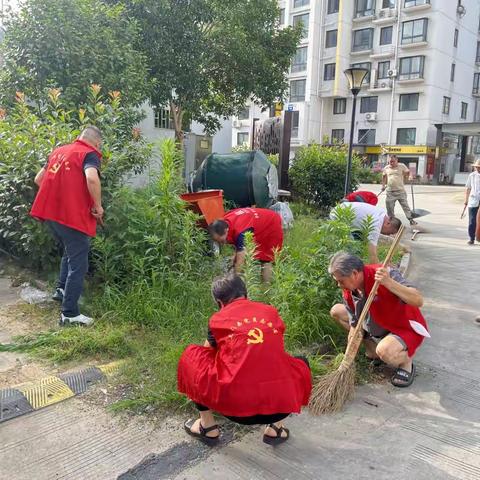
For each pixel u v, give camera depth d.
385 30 37.81
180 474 2.60
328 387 3.29
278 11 13.95
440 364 4.07
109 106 7.06
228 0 12.43
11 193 5.16
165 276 4.74
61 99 6.99
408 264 7.38
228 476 2.60
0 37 8.80
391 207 11.34
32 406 3.12
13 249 5.89
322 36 39.75
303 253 4.81
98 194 4.03
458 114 40.19
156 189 5.46
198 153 13.09
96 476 2.55
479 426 3.15
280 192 10.41
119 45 8.05
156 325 4.23
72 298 4.17
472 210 9.27
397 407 3.36
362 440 2.96
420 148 36.69
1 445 2.76
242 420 2.67
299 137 40.75
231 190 8.20
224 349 2.61
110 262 4.86
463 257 8.28
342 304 4.12
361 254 4.82
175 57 11.19
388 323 3.61
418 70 36.38
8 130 5.49
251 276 4.29
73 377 3.45
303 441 2.93
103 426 2.98
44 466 2.61
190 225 5.00
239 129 44.94
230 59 12.95
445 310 5.49
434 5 35.41
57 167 4.04
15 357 3.75
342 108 40.66
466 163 42.41
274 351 2.59
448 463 2.76
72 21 7.32
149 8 10.30
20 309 4.61
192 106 12.69
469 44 39.78
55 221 4.01
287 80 14.66
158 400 3.18
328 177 12.28
